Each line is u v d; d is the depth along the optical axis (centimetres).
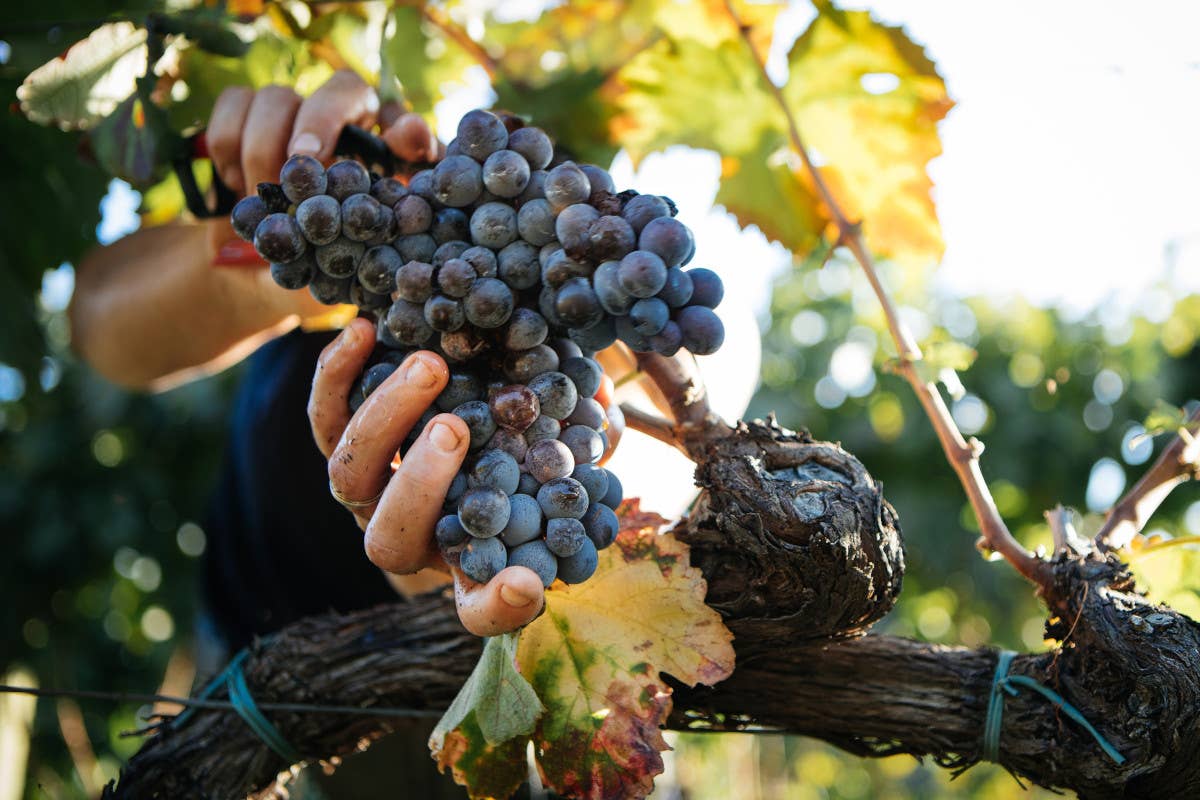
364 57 152
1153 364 435
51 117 127
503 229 85
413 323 86
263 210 89
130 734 127
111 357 176
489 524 79
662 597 102
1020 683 112
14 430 377
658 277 80
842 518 100
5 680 362
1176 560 123
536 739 99
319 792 171
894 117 139
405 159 117
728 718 118
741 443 106
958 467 117
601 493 86
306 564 157
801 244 149
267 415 156
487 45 161
